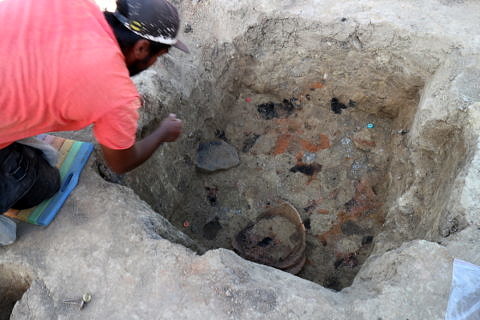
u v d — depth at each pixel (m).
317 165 3.01
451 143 2.19
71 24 1.07
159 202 2.53
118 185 1.87
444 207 1.86
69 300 1.54
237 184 2.97
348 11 2.67
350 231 2.74
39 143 1.59
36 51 1.04
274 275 1.68
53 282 1.59
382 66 2.71
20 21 1.06
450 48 2.39
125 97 1.15
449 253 1.61
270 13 2.74
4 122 1.17
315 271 2.62
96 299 1.55
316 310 1.51
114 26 1.17
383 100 2.93
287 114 3.21
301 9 2.72
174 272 1.60
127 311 1.52
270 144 3.11
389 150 2.95
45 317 1.52
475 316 1.45
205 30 2.88
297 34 2.77
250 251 2.67
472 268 1.54
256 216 2.85
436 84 2.32
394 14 2.59
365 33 2.61
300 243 2.63
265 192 2.94
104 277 1.60
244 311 1.51
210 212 2.88
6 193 1.44
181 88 2.62
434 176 2.26
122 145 1.29
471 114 2.02
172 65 2.62
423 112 2.30
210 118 3.00
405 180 2.49
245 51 2.90
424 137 2.31
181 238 2.01
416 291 1.53
